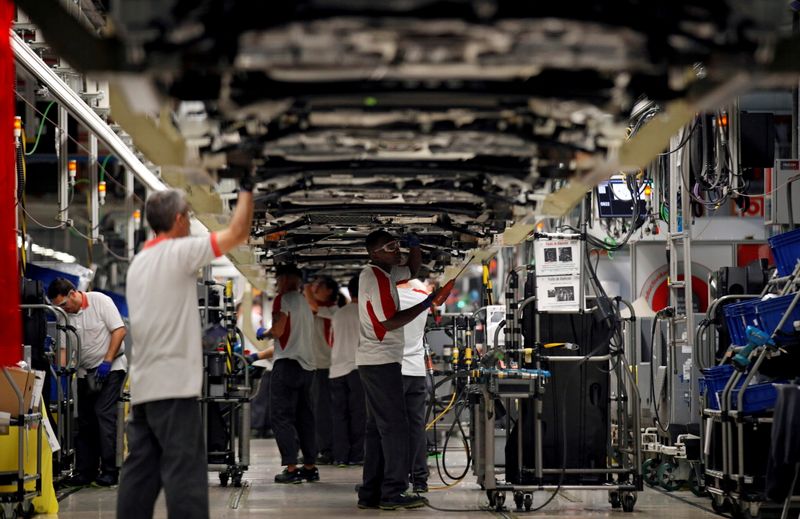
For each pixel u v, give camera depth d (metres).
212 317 19.91
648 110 13.59
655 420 20.55
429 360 21.97
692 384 19.08
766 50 7.74
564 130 9.46
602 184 21.20
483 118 9.26
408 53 7.55
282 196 12.45
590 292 24.09
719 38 7.72
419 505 16.47
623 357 16.39
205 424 19.36
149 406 10.77
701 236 21.91
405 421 16.39
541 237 16.20
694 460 17.94
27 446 15.84
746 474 15.55
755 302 15.33
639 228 22.30
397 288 17.64
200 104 9.05
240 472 19.94
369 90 8.48
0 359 15.05
